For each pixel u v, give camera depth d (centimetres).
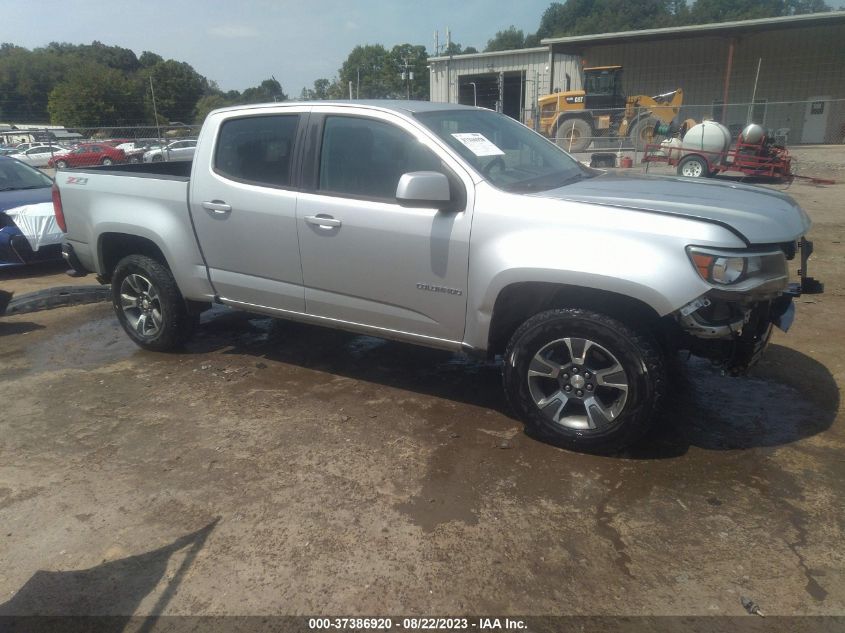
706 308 313
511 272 341
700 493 316
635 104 2492
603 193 359
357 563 273
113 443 380
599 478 331
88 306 671
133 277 509
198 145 457
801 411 397
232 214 439
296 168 415
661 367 327
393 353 514
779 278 321
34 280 795
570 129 2419
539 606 249
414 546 283
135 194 488
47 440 386
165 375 479
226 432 389
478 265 355
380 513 306
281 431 388
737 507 304
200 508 314
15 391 457
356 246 393
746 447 357
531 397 357
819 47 2941
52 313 648
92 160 2502
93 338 568
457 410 411
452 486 327
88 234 517
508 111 3894
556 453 355
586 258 322
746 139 1612
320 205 402
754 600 249
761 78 3098
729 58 2927
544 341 347
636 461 345
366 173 393
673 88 3281
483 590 257
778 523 292
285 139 422
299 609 249
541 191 365
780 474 330
